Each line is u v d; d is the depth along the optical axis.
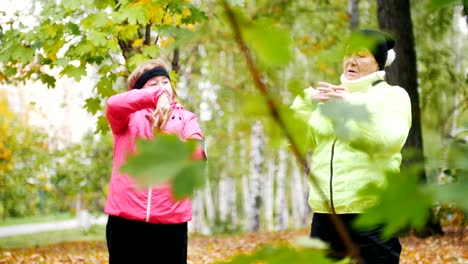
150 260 4.13
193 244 14.38
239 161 26.78
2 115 19.31
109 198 4.11
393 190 0.51
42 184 18.66
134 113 3.87
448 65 12.79
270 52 0.55
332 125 0.66
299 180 30.97
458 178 0.50
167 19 5.32
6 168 18.12
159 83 4.28
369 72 2.38
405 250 10.63
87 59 6.93
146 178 0.48
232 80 14.05
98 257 10.22
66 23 6.78
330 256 0.68
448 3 0.57
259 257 0.64
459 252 10.21
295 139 0.63
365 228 0.52
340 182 3.22
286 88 0.65
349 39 0.65
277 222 28.05
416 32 15.88
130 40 7.35
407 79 11.50
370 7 19.92
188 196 0.49
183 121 3.97
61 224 30.22
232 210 32.06
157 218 4.03
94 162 18.61
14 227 28.89
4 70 7.66
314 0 18.06
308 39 14.55
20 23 7.48
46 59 7.19
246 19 0.56
